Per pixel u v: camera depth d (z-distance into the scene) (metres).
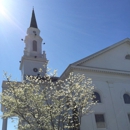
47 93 13.10
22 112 12.32
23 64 31.05
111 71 22.41
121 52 25.11
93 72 21.73
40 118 11.77
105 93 20.98
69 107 14.12
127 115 20.53
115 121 19.52
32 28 35.59
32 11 39.12
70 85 14.55
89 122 18.27
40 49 34.19
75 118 14.65
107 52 24.16
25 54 31.98
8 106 12.19
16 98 12.30
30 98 12.27
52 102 13.12
